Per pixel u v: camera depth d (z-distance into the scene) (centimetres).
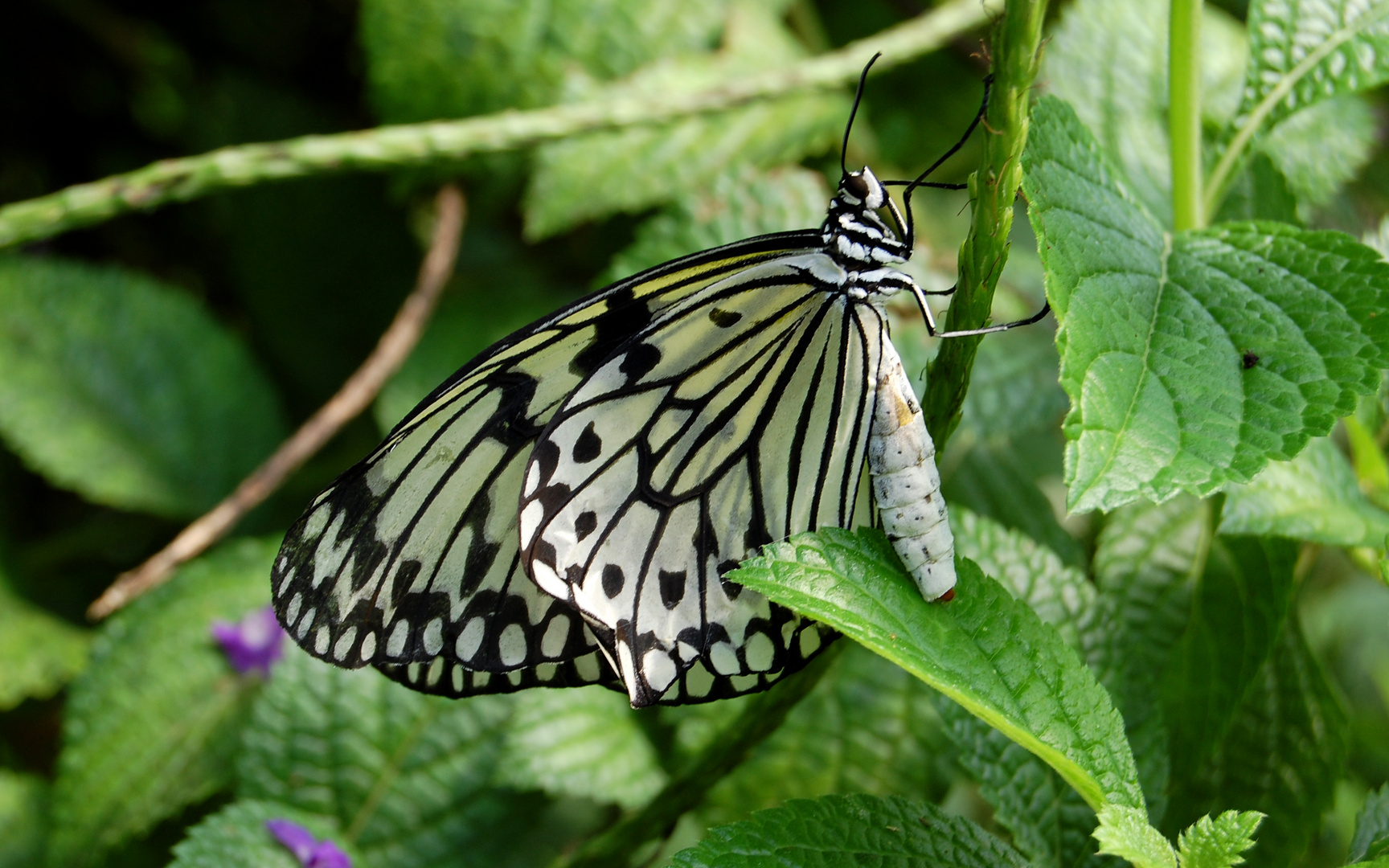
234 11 92
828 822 67
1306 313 67
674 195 78
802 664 69
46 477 81
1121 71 73
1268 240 67
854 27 82
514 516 70
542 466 69
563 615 70
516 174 80
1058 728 66
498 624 70
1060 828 68
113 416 82
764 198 76
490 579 70
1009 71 66
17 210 75
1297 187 74
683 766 73
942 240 78
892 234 69
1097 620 70
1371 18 70
